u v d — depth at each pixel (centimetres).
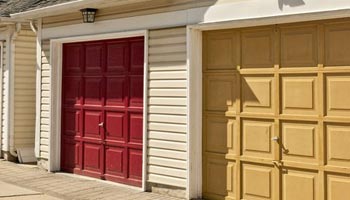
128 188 826
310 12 601
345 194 582
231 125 699
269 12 643
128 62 853
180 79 746
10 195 786
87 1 832
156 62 784
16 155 1139
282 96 644
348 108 583
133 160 842
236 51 694
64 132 990
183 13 743
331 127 597
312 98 615
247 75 682
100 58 909
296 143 628
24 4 1142
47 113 1002
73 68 970
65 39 958
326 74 602
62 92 994
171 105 760
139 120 833
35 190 821
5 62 1148
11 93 1132
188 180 727
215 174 717
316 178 607
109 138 888
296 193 626
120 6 843
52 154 991
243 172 684
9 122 1134
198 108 731
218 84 716
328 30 601
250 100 678
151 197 755
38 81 1025
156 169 784
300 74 627
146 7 801
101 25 881
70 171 972
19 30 1118
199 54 732
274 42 653
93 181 892
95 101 920
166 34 769
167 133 766
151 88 792
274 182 648
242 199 684
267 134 659
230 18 684
